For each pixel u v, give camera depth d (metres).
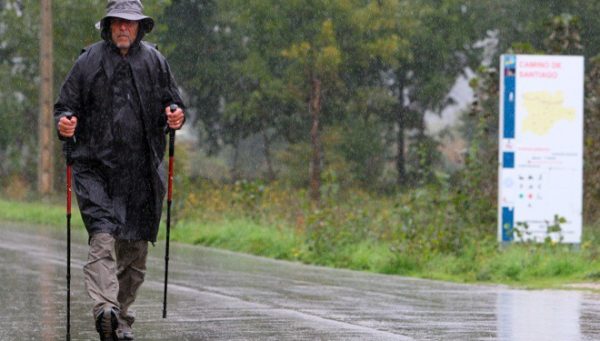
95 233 21.28
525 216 51.38
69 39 123.12
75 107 21.73
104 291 20.89
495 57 162.38
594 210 61.19
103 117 21.72
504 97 51.69
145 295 32.56
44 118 93.44
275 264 47.75
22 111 146.38
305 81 149.50
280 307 29.67
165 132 22.28
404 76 164.00
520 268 43.09
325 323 26.11
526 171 51.44
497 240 50.44
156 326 25.33
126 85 21.78
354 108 157.75
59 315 27.52
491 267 43.53
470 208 52.56
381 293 34.34
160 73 22.00
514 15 160.00
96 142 21.78
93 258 21.14
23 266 42.50
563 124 51.56
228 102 165.25
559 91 51.69
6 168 148.25
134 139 21.83
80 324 25.75
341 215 55.31
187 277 39.44
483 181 59.84
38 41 140.88
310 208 60.00
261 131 165.25
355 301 31.61
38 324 25.77
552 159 51.56
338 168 149.12
